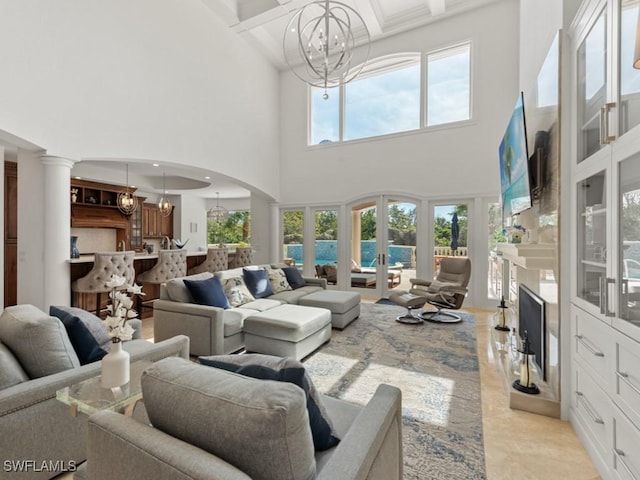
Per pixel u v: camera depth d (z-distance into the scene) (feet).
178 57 15.99
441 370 9.32
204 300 10.42
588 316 5.94
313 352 10.68
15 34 10.20
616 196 4.86
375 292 21.06
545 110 8.47
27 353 4.99
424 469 5.40
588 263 6.11
